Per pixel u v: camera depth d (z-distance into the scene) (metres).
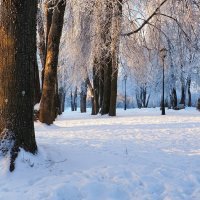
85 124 21.33
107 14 22.75
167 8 20.11
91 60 28.66
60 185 6.59
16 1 7.84
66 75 36.00
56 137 13.48
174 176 7.62
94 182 6.86
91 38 25.06
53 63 18.80
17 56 7.98
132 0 22.72
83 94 54.38
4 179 7.19
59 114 35.94
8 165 7.55
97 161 8.68
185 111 42.53
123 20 22.73
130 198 6.43
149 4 21.70
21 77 8.05
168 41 21.22
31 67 8.20
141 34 23.61
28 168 7.66
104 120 25.27
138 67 27.50
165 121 22.92
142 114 34.25
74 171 7.72
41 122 18.78
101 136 14.09
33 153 8.20
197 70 44.78
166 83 50.97
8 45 7.95
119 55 26.34
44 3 22.03
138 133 15.31
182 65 21.72
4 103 8.02
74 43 25.62
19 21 7.93
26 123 8.13
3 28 7.95
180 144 11.98
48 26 21.11
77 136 13.98
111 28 23.50
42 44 25.80
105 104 32.75
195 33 18.95
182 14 18.61
